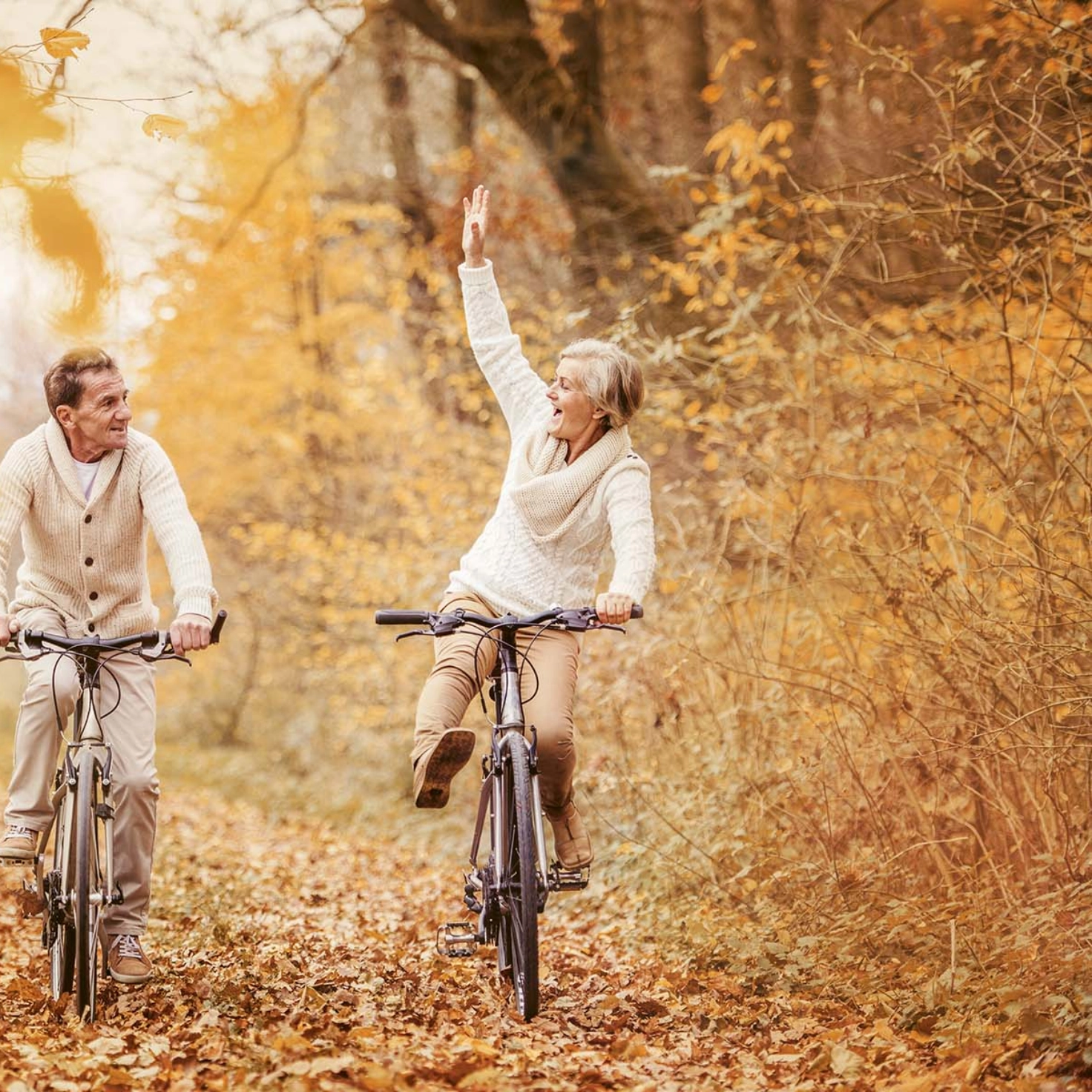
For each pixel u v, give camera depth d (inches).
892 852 298.5
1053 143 312.3
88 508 235.5
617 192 606.2
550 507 236.1
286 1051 197.2
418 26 641.6
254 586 888.9
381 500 725.9
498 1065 199.5
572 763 235.8
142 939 319.6
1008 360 323.3
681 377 470.0
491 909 235.0
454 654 240.4
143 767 241.4
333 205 881.5
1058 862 269.4
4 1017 225.0
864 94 479.5
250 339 899.4
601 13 673.6
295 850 556.1
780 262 374.3
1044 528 291.4
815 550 348.8
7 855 231.6
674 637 370.6
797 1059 208.2
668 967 283.7
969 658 300.0
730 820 342.6
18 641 228.8
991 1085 185.3
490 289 261.6
